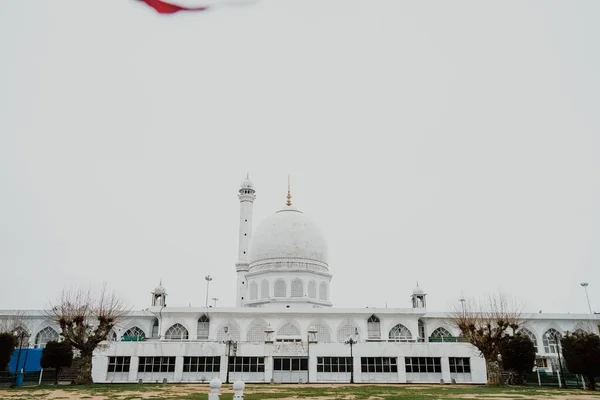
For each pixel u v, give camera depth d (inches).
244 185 4955.7
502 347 2608.3
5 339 2369.6
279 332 3612.2
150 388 2177.7
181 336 3622.0
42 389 2080.5
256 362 3075.8
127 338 3555.6
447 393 1879.9
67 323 2588.6
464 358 3127.5
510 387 2399.1
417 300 3939.5
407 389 2183.8
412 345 3144.7
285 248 4035.4
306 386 2511.1
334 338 3607.3
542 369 3253.0
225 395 1718.8
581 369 2239.2
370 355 3112.7
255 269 4101.9
